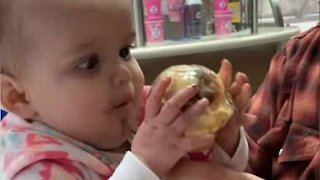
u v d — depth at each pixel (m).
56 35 0.67
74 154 0.70
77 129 0.70
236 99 0.65
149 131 0.57
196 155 0.65
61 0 0.67
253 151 1.07
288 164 1.00
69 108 0.69
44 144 0.70
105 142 0.71
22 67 0.70
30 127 0.72
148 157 0.58
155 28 1.69
